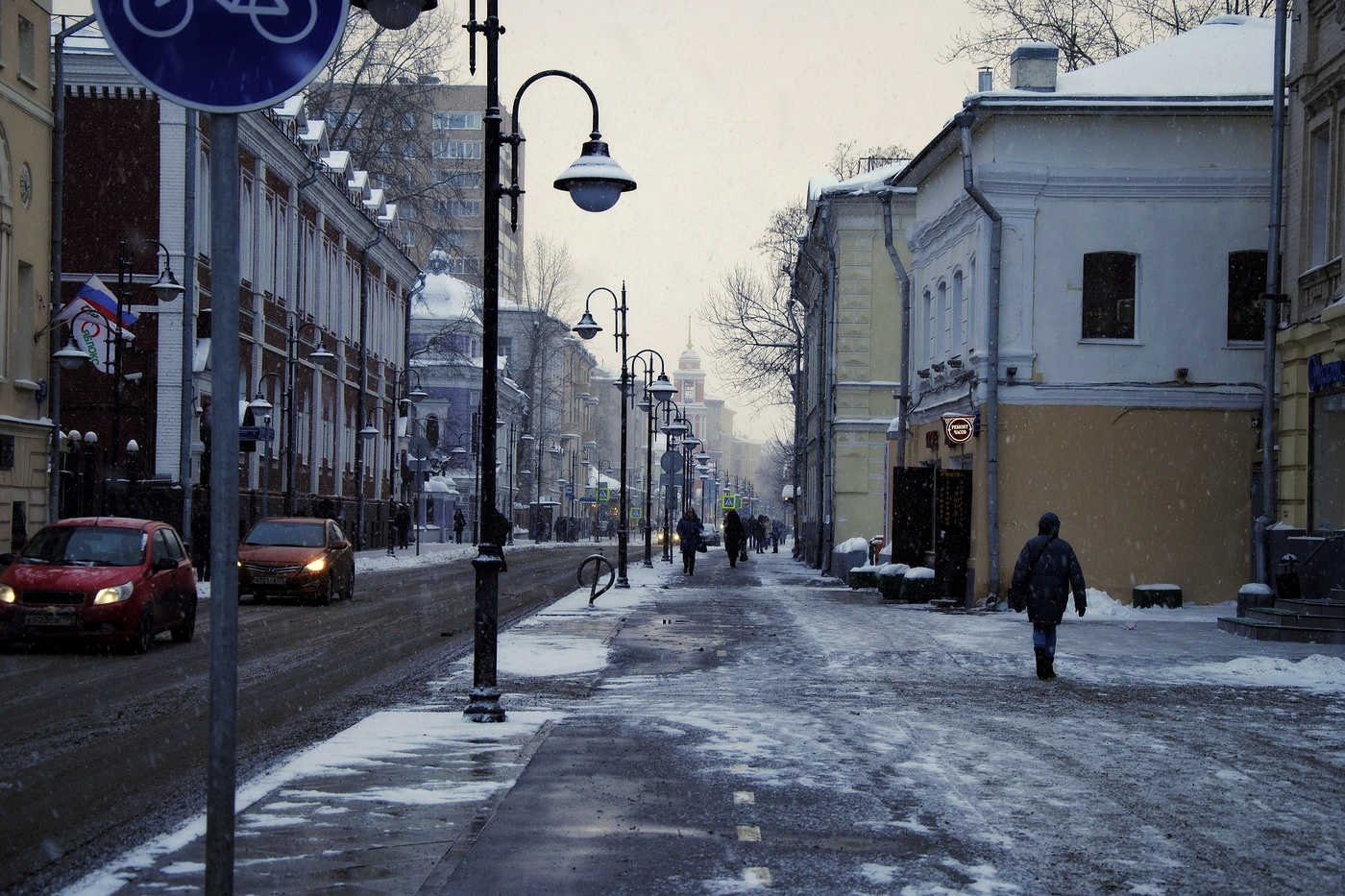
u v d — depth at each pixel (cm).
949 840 742
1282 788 913
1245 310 2692
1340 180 2212
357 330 5956
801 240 4931
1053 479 2667
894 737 1108
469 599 2944
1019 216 2681
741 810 811
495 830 744
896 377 4269
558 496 11556
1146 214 2689
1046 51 2709
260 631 2130
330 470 5475
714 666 1673
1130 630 2217
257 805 804
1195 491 2672
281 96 433
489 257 1211
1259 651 1861
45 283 2959
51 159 2997
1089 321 2695
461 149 11906
